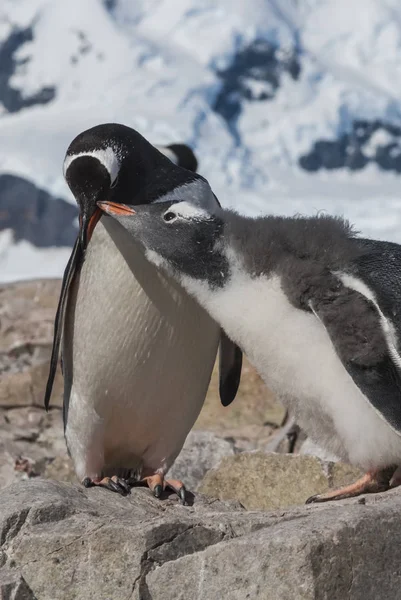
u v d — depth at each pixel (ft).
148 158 27.02
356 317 23.66
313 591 19.49
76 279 29.22
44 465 39.04
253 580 20.11
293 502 30.89
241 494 31.60
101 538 21.97
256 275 25.14
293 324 24.45
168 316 28.07
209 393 44.45
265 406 43.62
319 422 25.55
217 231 26.11
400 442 23.89
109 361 28.60
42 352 54.44
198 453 36.06
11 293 65.21
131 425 29.81
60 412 45.32
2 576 22.03
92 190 26.71
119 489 27.89
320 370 24.23
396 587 20.43
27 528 22.77
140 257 27.66
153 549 21.77
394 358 23.40
